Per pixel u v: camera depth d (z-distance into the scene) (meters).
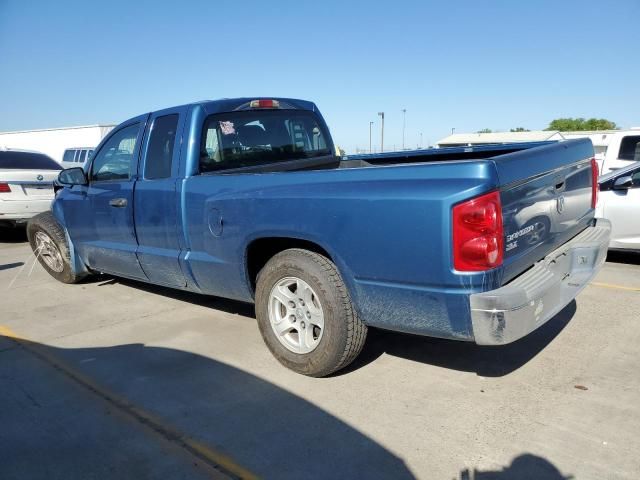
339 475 2.73
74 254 6.28
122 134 5.18
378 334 4.61
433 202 2.93
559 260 3.72
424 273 3.03
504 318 2.88
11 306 5.82
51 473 2.84
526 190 3.22
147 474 2.81
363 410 3.36
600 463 2.74
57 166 11.04
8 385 3.88
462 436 3.03
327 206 3.38
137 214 4.89
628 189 6.89
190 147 4.41
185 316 5.25
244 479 2.74
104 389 3.76
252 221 3.82
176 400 3.58
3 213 9.34
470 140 38.50
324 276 3.53
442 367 3.94
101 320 5.24
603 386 3.54
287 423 3.25
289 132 5.29
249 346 4.44
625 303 5.27
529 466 2.74
